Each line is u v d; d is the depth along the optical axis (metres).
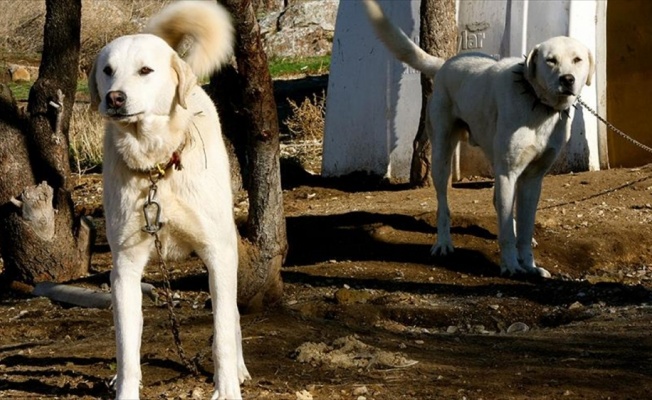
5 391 5.55
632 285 8.67
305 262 9.59
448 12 12.23
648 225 10.06
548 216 10.45
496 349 6.54
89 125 16.22
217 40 5.40
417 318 7.74
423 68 10.34
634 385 5.62
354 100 13.82
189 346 6.26
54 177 8.91
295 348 6.26
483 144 9.51
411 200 11.62
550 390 5.53
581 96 12.30
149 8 25.70
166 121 4.85
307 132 16.66
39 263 8.78
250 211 6.84
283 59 26.11
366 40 13.74
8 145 8.77
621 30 12.76
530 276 8.97
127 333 4.94
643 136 12.72
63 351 6.39
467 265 9.33
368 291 8.41
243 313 6.93
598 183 11.61
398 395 5.43
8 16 25.72
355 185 13.40
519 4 12.52
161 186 4.89
